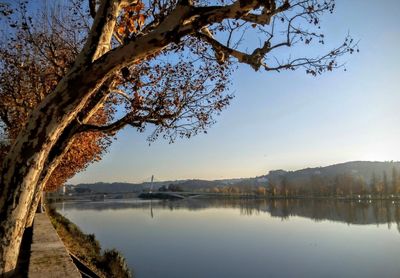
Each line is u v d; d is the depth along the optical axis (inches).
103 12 270.8
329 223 3056.1
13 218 247.8
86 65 256.7
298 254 1733.5
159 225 2822.3
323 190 7367.1
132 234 2239.2
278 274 1352.1
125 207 5620.1
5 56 610.5
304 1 301.0
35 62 593.0
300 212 4247.0
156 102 486.3
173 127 513.7
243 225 2893.7
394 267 1477.6
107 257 836.6
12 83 648.4
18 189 248.5
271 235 2346.2
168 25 246.7
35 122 250.1
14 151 250.7
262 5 242.8
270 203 6456.7
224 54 327.6
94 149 956.0
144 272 1272.1
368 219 3336.6
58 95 250.7
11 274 245.4
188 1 246.8
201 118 530.3
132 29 320.8
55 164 411.2
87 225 2640.3
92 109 400.2
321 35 319.6
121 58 247.6
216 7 245.9
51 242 454.0
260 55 294.4
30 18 490.3
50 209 1498.5
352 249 1872.5
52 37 537.6
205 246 1891.0
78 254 708.7
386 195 6284.5
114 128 436.1
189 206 5910.4
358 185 6830.7
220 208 5246.1
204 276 1262.3
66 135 402.6
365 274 1373.0
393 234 2390.5
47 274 309.4
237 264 1491.1
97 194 7258.9
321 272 1396.4
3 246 244.2
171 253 1658.5
